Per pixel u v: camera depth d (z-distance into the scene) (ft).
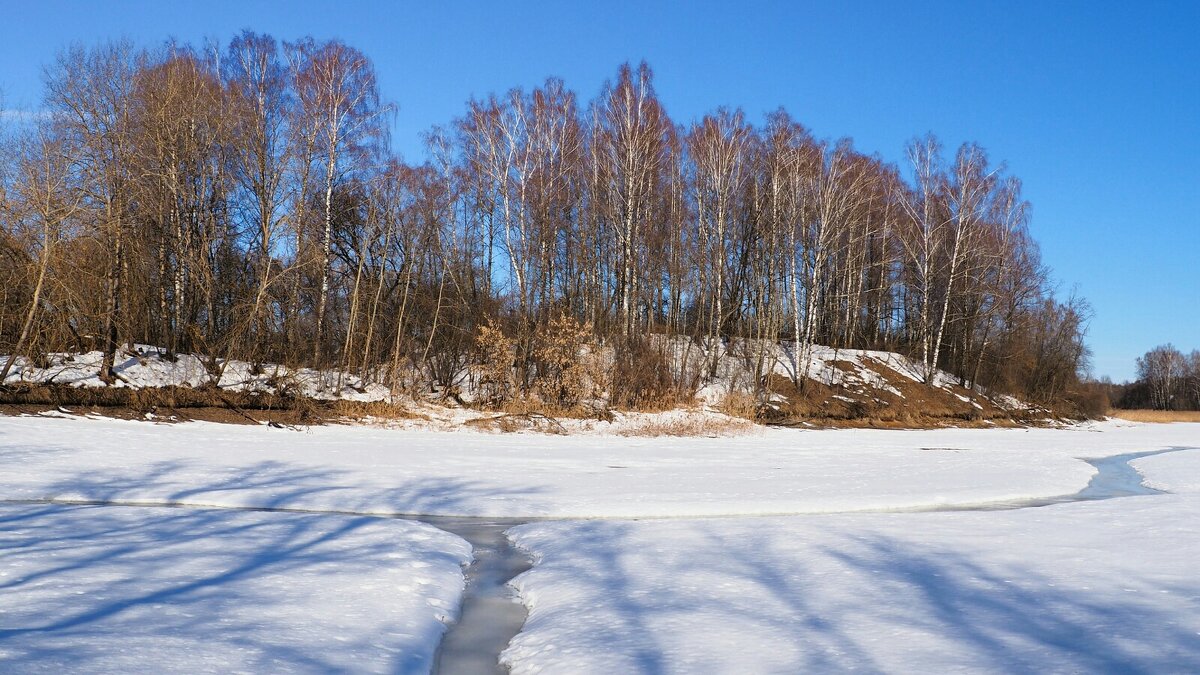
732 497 56.95
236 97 107.86
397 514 49.83
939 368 169.37
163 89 101.19
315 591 29.43
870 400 143.84
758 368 130.41
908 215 169.89
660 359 125.70
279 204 108.68
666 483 63.67
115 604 26.25
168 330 99.81
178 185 100.58
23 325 88.58
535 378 118.83
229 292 108.47
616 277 140.36
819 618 26.45
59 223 88.63
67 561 31.99
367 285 119.85
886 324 190.70
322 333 113.09
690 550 38.09
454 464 71.77
